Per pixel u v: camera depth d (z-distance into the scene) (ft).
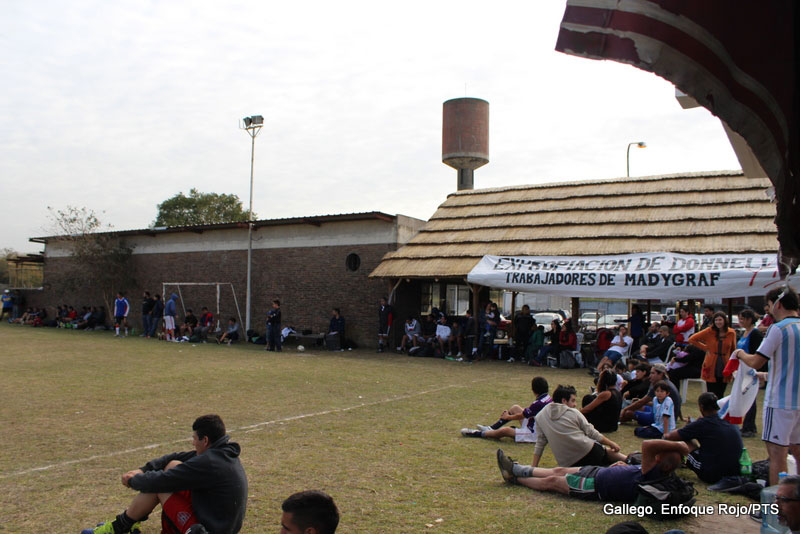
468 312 64.08
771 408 17.65
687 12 7.25
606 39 7.91
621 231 61.62
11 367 49.80
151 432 27.20
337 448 24.98
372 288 75.51
